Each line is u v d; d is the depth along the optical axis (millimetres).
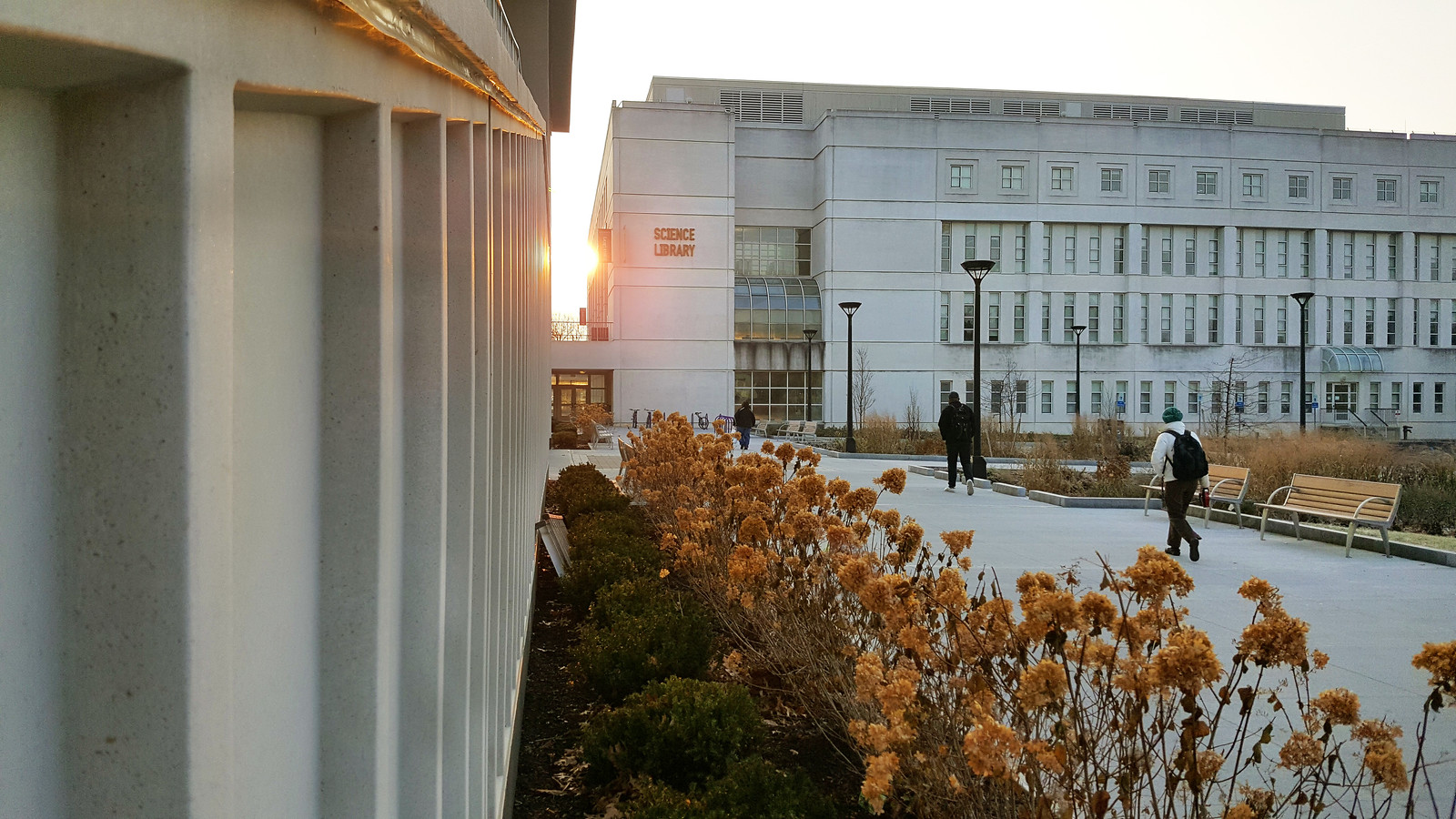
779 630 4359
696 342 50000
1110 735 2770
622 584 5633
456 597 2096
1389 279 55156
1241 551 11047
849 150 51688
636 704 3748
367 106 1323
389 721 1570
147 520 803
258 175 1096
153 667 806
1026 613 2545
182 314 789
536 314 7738
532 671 5383
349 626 1365
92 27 643
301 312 1259
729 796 2996
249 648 1066
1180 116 61375
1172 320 53406
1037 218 52375
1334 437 21062
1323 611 7754
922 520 13742
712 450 7793
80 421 796
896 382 51812
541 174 8656
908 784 2785
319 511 1346
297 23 1018
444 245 1771
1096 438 28953
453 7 1533
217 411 851
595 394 50844
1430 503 14391
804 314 52094
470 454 2127
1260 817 2498
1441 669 2125
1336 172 54344
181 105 782
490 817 2799
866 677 2680
